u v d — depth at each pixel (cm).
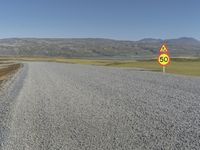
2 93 1977
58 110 1222
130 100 1365
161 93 1530
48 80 2670
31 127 962
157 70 3994
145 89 1722
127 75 2819
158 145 718
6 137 860
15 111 1251
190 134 791
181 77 2398
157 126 887
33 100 1530
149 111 1102
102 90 1773
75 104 1340
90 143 762
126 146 724
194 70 3956
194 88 1666
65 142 782
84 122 989
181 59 8725
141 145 725
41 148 745
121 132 847
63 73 3566
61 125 966
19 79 3062
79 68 4794
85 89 1866
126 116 1041
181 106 1163
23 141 812
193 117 973
